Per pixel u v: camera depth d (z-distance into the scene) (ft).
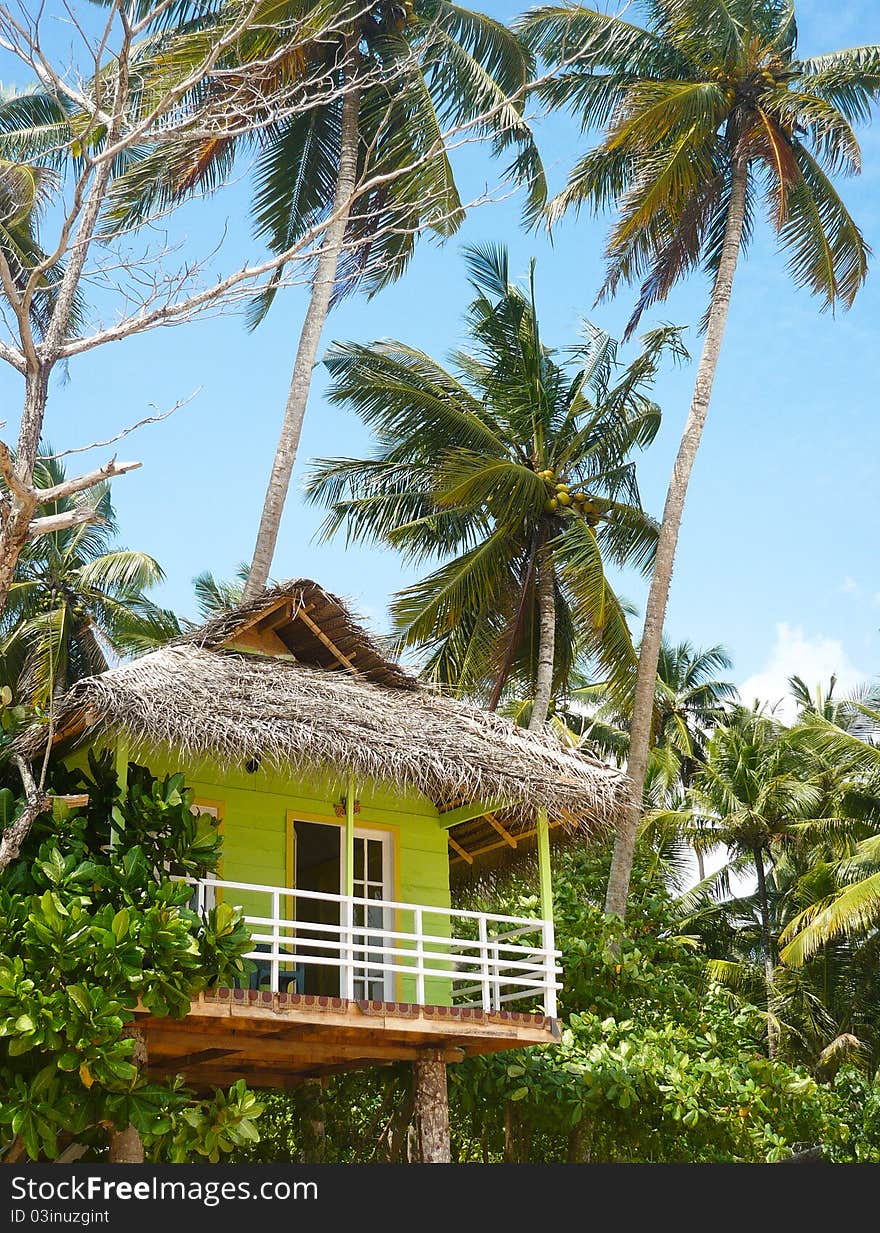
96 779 42.04
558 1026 46.11
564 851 53.57
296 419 67.87
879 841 99.50
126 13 33.22
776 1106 59.26
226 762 44.24
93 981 36.17
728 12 81.46
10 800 38.91
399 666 49.26
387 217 71.10
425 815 50.90
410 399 78.89
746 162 84.84
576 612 76.33
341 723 43.21
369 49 75.31
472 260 83.35
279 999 40.40
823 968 111.04
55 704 40.01
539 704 76.13
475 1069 51.26
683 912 114.32
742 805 112.16
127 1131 39.24
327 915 47.83
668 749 121.29
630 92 82.28
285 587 47.06
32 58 34.17
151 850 39.88
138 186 65.98
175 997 36.96
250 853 46.50
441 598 77.71
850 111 87.76
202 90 63.52
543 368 84.07
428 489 82.33
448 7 76.23
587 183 84.23
